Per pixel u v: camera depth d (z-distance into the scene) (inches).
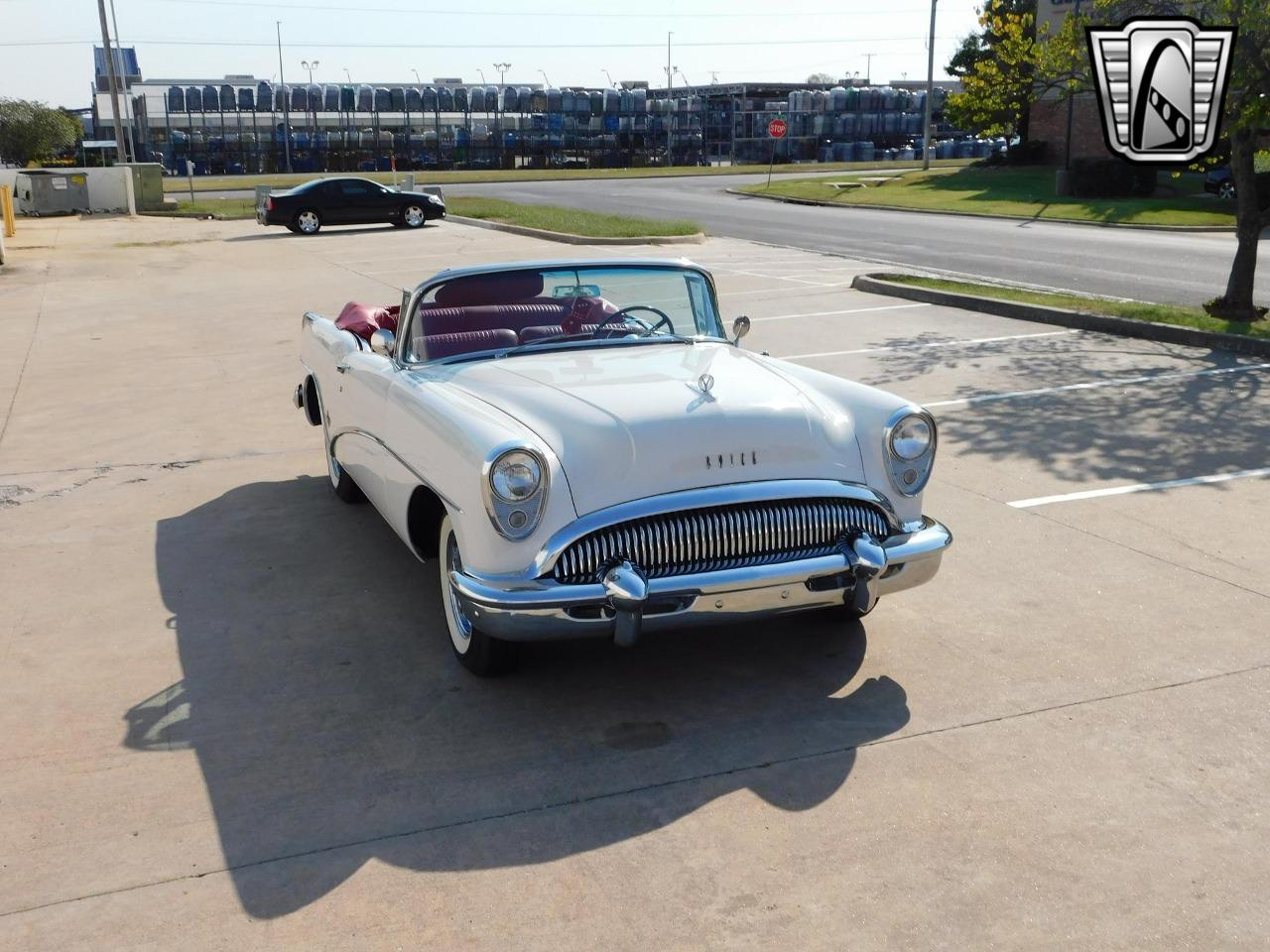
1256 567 207.0
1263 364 382.3
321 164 2935.5
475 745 151.6
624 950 111.7
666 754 148.6
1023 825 131.0
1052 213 1176.2
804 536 157.3
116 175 1407.5
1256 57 422.3
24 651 181.6
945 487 257.1
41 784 142.2
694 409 160.6
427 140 3004.4
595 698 164.7
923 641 180.5
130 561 221.6
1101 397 339.6
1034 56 515.5
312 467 287.9
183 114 2800.2
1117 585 200.2
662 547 150.9
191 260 826.8
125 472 284.8
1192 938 112.0
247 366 420.5
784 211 1321.4
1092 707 157.9
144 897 120.3
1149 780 139.8
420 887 121.6
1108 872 122.3
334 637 186.4
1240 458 274.2
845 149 3097.9
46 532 239.9
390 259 809.5
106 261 824.3
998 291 550.3
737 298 573.3
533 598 145.9
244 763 147.3
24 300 612.7
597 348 199.9
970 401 338.0
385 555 223.9
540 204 1429.6
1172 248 835.4
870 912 116.5
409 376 192.1
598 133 3176.7
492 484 146.6
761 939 112.8
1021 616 188.5
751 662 175.2
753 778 142.2
